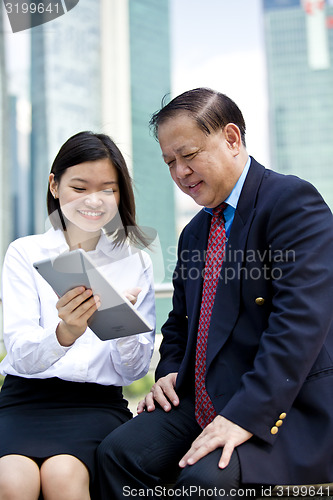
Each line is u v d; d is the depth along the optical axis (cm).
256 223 180
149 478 167
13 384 198
